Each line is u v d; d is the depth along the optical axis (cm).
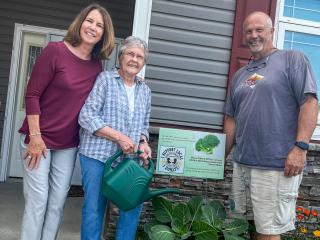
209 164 350
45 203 258
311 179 385
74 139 264
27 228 256
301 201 389
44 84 248
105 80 256
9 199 465
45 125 254
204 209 317
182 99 370
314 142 392
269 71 275
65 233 365
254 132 275
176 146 348
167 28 366
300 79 264
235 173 302
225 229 304
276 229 274
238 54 374
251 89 280
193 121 372
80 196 521
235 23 374
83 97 257
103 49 261
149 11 362
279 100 270
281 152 269
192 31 370
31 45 575
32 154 249
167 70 367
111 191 247
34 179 252
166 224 314
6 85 567
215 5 373
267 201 274
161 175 367
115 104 254
